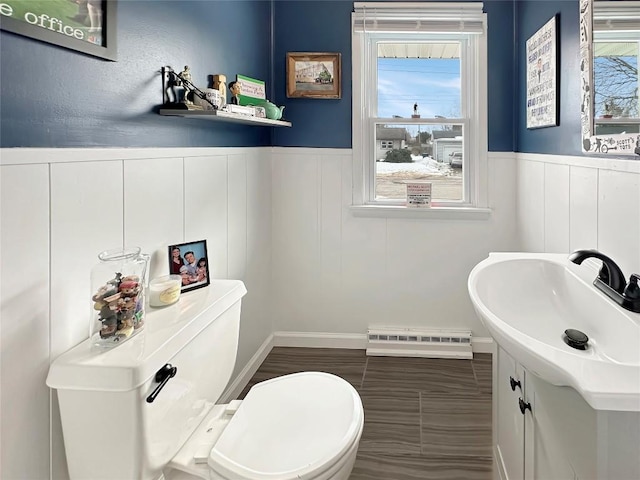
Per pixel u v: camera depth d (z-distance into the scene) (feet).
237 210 7.63
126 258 3.85
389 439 6.64
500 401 5.33
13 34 3.18
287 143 9.66
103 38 4.11
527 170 8.39
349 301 9.84
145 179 4.80
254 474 3.60
